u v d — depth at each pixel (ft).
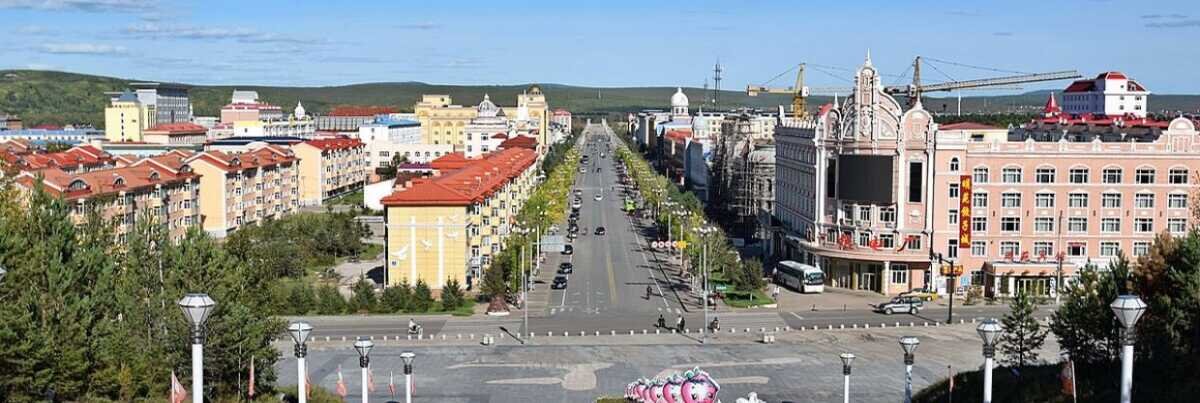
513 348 395.75
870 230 520.83
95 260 285.23
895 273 519.19
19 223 299.17
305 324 218.79
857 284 530.27
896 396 323.57
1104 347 292.81
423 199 518.37
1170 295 281.33
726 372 357.41
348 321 453.17
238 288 276.82
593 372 356.79
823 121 540.93
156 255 274.36
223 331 264.52
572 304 498.69
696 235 615.57
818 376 350.23
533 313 474.49
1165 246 293.43
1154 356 268.82
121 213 542.57
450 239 520.83
